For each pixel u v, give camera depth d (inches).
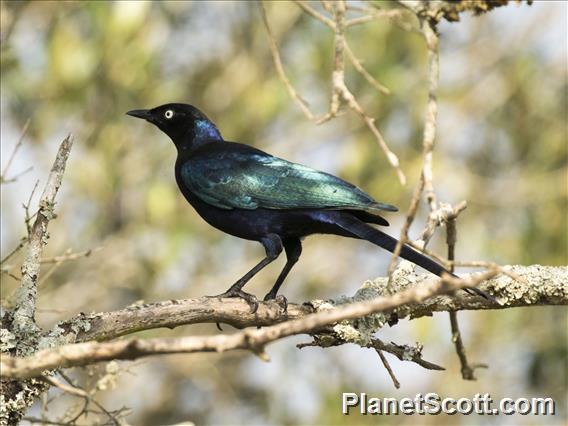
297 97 357.1
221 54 641.0
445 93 639.8
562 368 569.9
